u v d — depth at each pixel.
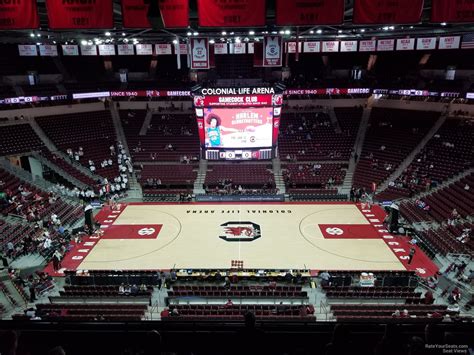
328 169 36.12
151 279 20.39
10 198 27.09
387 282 20.06
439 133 36.09
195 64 23.53
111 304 18.48
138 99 44.34
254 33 26.22
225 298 18.89
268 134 31.98
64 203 30.08
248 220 29.00
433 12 11.88
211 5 11.86
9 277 20.25
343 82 43.56
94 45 35.38
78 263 22.83
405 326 6.84
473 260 21.16
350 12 17.98
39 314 16.36
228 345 6.97
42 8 16.73
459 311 16.89
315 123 41.66
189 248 24.58
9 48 41.41
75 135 38.56
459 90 34.25
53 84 41.59
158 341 5.16
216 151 32.69
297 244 24.95
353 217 29.38
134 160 37.97
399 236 26.08
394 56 46.12
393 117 40.78
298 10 11.78
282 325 7.35
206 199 33.22
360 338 6.67
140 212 30.81
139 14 12.29
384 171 34.84
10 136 34.66
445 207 27.47
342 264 22.42
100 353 6.93
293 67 48.03
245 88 30.25
